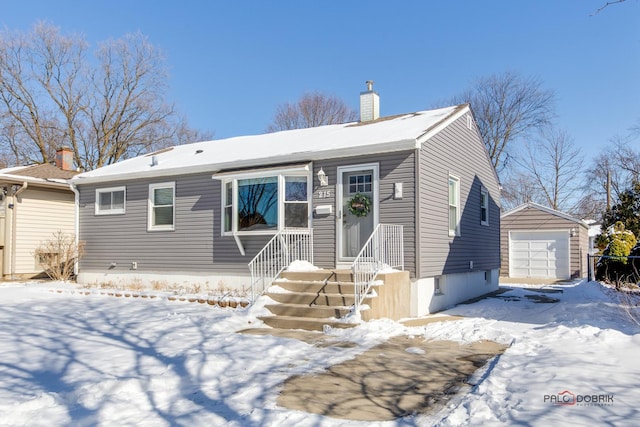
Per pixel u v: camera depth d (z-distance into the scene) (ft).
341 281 30.53
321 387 15.97
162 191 44.91
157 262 44.37
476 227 45.75
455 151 40.70
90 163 104.53
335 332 24.98
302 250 36.40
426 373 17.65
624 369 16.26
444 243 36.99
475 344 22.52
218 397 15.03
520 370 17.04
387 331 25.02
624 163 104.06
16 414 13.39
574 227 66.90
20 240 53.83
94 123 103.76
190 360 18.78
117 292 39.96
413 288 32.12
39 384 16.06
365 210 34.24
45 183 54.60
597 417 12.13
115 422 12.92
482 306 36.06
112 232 47.47
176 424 12.75
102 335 23.77
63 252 50.08
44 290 42.98
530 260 69.62
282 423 12.72
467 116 44.16
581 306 30.22
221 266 40.75
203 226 41.96
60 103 100.27
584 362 17.26
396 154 33.42
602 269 47.44
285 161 37.32
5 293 40.63
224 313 30.19
